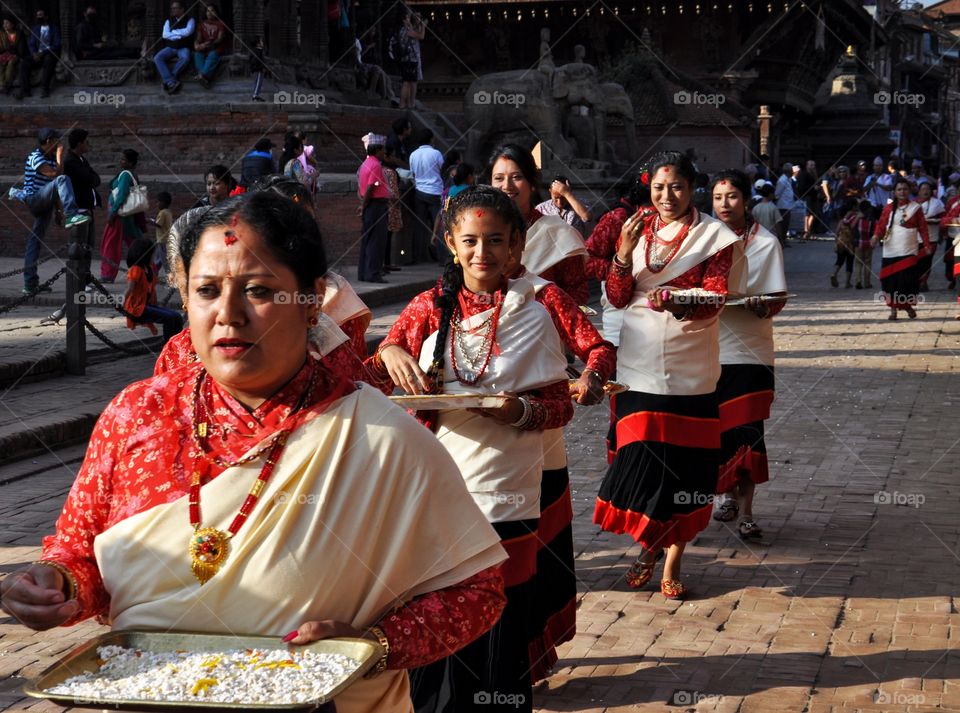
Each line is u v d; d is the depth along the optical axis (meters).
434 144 26.80
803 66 44.69
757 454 6.90
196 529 2.24
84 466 2.37
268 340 2.24
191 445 2.29
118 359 12.02
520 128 25.84
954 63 85.81
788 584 6.17
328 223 19.44
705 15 38.28
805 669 5.03
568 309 4.55
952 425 10.34
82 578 2.30
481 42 40.41
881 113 56.56
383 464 2.29
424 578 2.37
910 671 5.01
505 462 4.07
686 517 5.83
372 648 2.18
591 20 39.03
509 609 4.05
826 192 39.75
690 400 5.80
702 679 4.93
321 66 26.36
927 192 22.28
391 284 17.27
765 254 7.00
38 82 24.94
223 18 24.67
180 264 2.37
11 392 10.27
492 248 4.13
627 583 6.13
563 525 4.73
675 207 5.95
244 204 2.26
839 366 13.66
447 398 3.66
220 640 2.22
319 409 2.29
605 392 4.40
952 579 6.26
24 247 20.75
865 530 7.16
